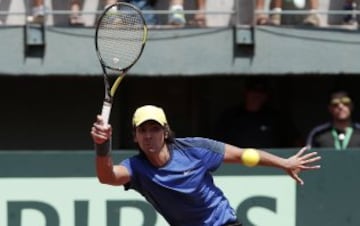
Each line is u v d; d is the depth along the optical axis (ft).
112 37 63.10
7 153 86.22
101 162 57.52
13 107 114.52
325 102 115.14
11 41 99.60
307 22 100.73
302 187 87.25
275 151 86.22
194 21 102.89
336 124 93.71
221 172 86.58
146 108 59.16
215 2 105.19
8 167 86.33
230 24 104.83
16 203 86.33
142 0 100.73
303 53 100.37
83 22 101.96
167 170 60.08
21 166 86.33
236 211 86.74
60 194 86.58
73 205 86.48
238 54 100.27
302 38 100.27
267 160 60.70
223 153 60.75
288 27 100.22
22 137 114.73
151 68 100.22
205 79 115.03
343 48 100.48
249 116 99.35
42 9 99.45
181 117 115.65
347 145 92.84
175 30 100.07
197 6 102.12
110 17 63.05
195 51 100.37
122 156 85.92
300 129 115.44
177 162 60.23
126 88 114.73
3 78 114.01
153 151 59.00
